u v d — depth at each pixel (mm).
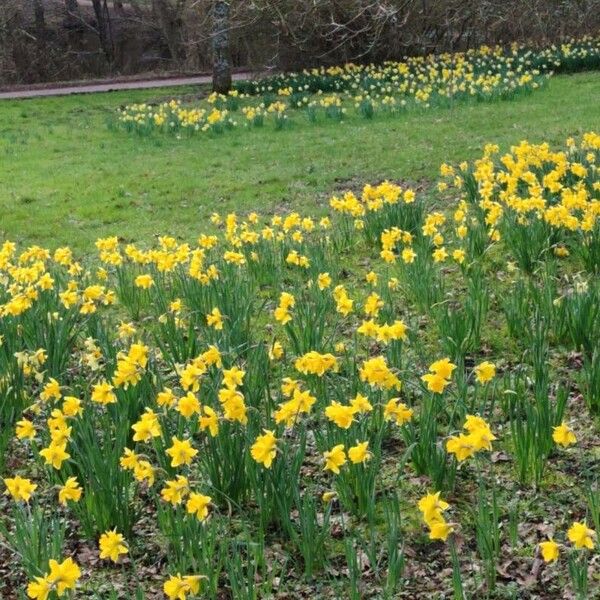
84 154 17984
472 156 14750
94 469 4699
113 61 45375
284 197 13609
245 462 4801
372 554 4109
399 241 9430
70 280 8641
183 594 3674
